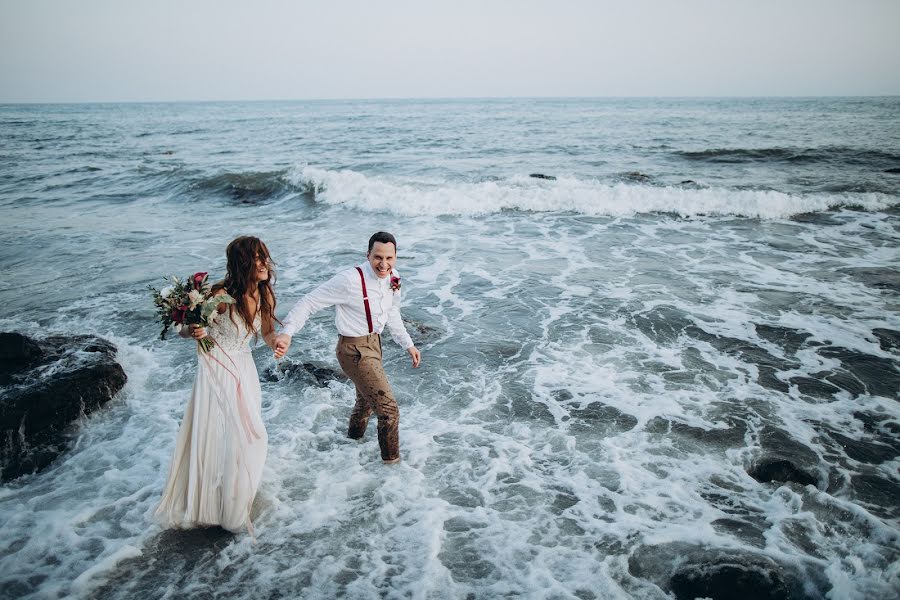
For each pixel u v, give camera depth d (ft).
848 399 16.43
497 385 17.62
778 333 20.95
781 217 40.86
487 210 43.98
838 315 22.53
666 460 13.64
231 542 10.96
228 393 11.10
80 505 12.07
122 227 40.83
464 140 113.19
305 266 30.45
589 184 52.85
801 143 90.07
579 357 19.43
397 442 13.33
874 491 12.53
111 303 25.08
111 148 106.22
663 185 53.72
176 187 56.03
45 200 52.54
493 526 11.42
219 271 29.73
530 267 29.84
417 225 40.42
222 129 166.09
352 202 47.09
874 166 64.64
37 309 24.29
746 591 9.60
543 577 10.02
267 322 11.66
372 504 12.07
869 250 32.19
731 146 88.94
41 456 13.87
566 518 11.62
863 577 9.85
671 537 10.95
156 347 20.71
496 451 14.10
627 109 292.61
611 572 10.13
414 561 10.44
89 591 9.66
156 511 11.12
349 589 9.80
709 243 34.24
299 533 11.20
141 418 15.76
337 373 18.08
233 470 10.95
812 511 11.68
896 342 19.99
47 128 177.78
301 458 13.78
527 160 77.71
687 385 17.34
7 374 15.57
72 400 15.14
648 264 30.04
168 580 9.98
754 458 13.73
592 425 15.24
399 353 20.08
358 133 139.85
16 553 10.60
